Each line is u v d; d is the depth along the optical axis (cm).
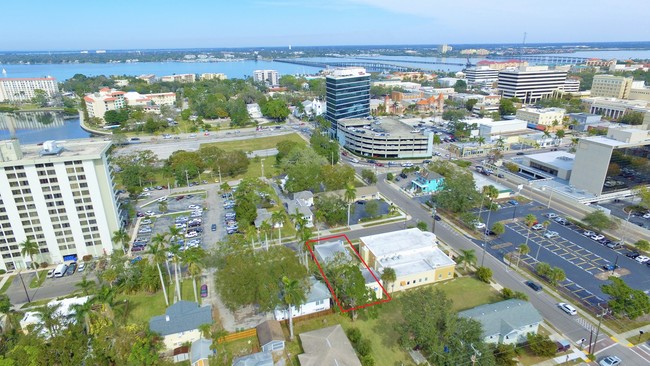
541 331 9256
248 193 16038
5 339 8919
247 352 8688
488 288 10988
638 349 8675
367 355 8450
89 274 11944
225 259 10544
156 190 18938
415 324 8306
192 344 8762
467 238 13862
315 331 8812
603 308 10012
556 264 12131
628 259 12375
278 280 9669
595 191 16862
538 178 19925
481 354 7688
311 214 14862
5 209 11738
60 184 12012
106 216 12875
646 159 16562
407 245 12331
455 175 16800
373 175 19075
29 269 12356
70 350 8106
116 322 9294
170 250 10169
